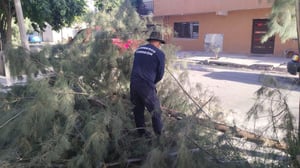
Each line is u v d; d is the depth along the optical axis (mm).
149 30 4648
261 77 3074
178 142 2939
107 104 3771
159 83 4418
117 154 3367
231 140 3121
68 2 11805
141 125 3797
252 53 16938
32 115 3104
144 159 3277
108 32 4344
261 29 16406
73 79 3768
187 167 2754
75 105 3627
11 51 3910
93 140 2973
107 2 5414
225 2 16984
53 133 3143
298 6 2770
